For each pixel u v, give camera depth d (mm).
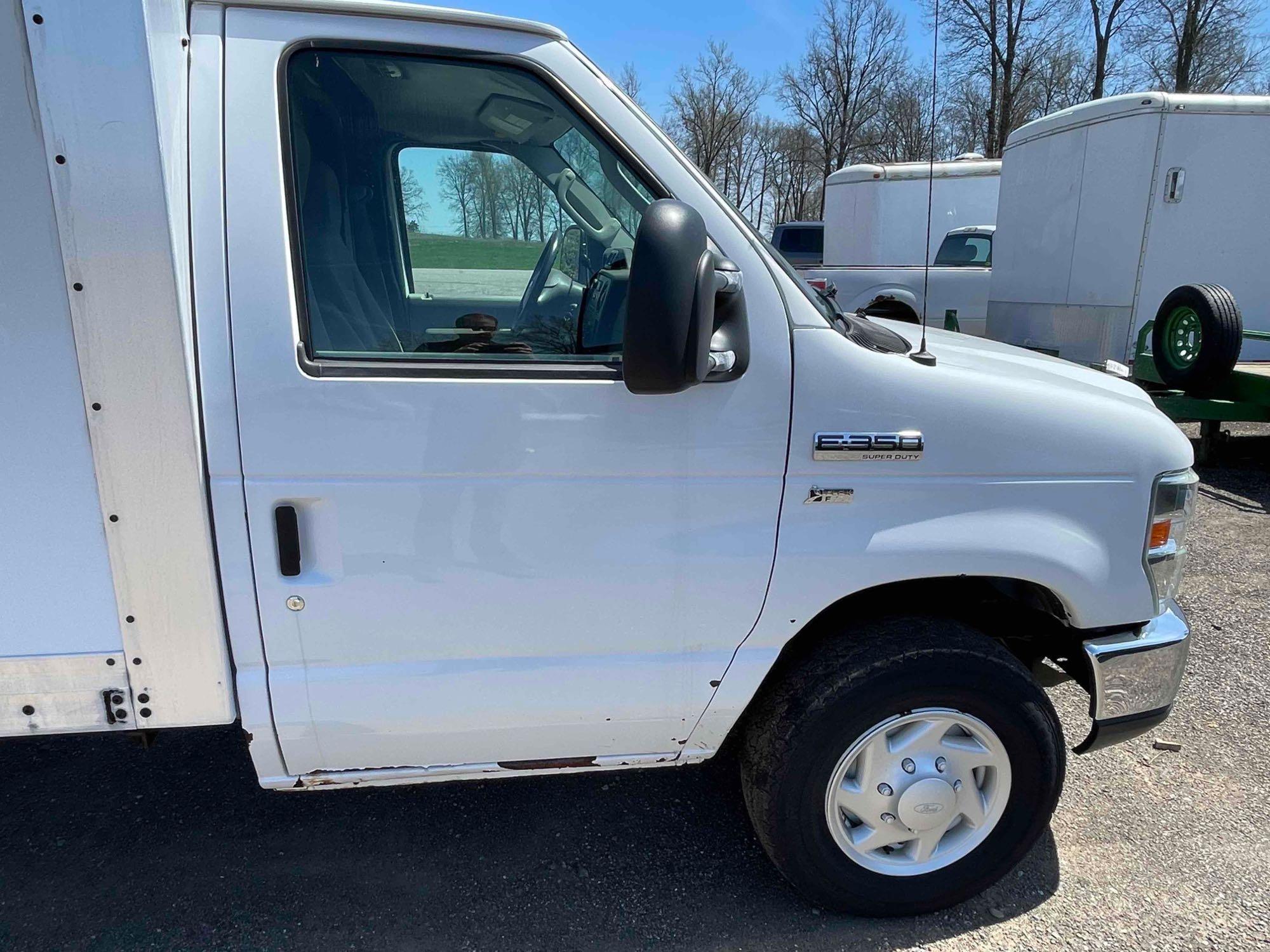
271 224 1698
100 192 1513
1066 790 2859
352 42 1761
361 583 1818
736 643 2021
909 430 1951
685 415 1854
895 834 2182
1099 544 2109
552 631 1936
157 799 2791
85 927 2260
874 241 12305
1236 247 7488
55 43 1455
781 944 2223
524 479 1829
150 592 1719
